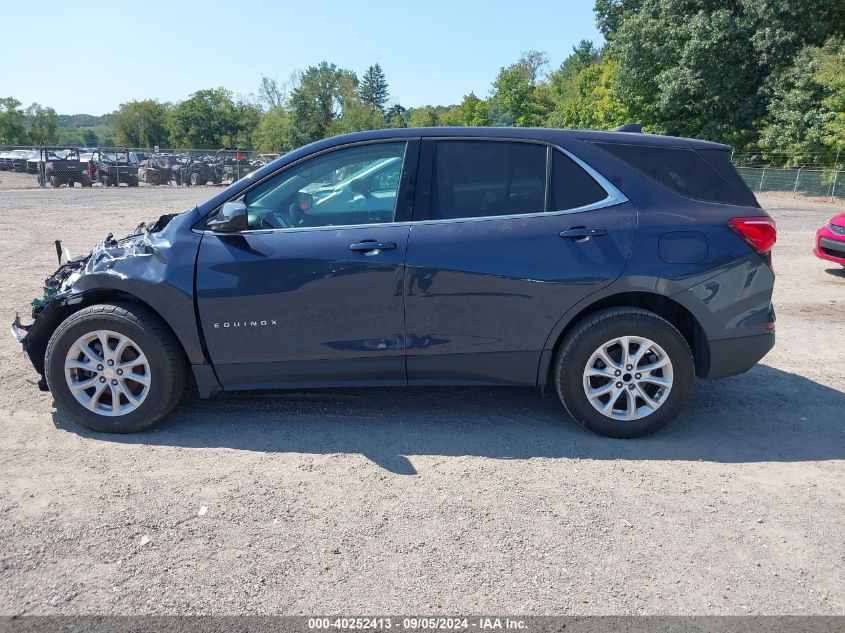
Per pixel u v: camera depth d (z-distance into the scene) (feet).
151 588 9.00
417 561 9.66
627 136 14.12
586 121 168.35
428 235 13.37
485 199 13.70
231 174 111.14
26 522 10.46
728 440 13.99
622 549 10.01
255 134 250.98
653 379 13.67
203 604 8.71
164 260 13.41
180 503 11.10
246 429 14.07
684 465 12.80
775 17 102.12
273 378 13.80
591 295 13.35
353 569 9.46
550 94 267.39
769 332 14.06
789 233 51.29
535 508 11.11
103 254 13.98
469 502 11.28
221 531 10.34
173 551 9.81
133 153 104.53
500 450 13.29
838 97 91.09
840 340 21.91
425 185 13.70
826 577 9.45
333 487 11.72
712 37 106.01
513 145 13.85
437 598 8.89
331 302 13.34
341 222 13.64
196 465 12.44
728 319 13.69
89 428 13.78
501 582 9.21
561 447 13.48
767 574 9.50
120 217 54.90
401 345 13.57
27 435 13.60
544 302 13.37
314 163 13.89
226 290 13.29
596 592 9.05
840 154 94.12
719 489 11.89
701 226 13.52
